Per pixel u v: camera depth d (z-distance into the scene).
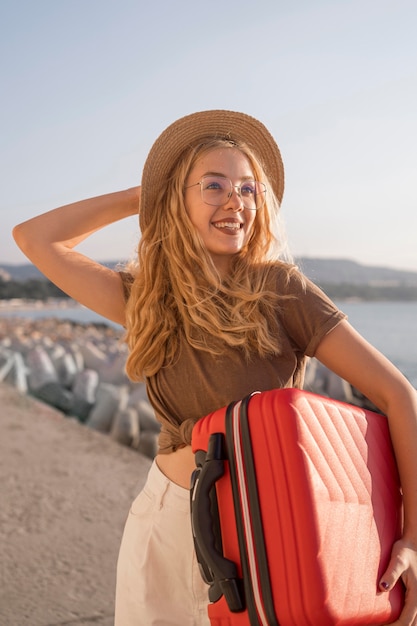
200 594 1.61
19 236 1.86
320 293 1.62
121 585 1.67
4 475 4.75
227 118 1.80
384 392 1.51
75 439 5.77
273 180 1.88
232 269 1.72
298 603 1.21
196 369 1.60
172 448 1.63
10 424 6.25
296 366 1.63
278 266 1.67
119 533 3.79
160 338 1.65
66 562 3.41
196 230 1.68
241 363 1.58
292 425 1.27
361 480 1.36
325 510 1.25
